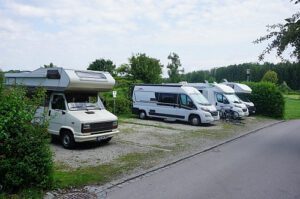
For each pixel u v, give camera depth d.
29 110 6.91
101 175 8.37
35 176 6.67
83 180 7.80
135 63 36.31
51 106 12.25
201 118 19.78
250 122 24.08
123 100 24.25
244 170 9.33
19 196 6.31
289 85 88.00
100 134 12.05
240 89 29.09
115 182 7.85
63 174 8.26
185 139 14.69
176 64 51.41
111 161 9.97
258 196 6.99
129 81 33.56
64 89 11.90
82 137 11.39
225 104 24.23
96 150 11.57
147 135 15.38
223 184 7.87
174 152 11.68
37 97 7.65
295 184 7.94
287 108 44.03
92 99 13.05
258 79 91.81
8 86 7.43
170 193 7.12
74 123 11.53
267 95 29.47
